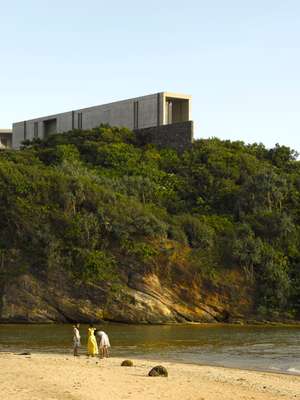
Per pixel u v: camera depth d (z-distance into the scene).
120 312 69.56
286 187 87.62
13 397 22.12
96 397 22.81
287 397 25.12
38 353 41.16
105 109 112.44
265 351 44.88
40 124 121.00
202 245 76.06
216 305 72.31
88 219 72.62
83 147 103.31
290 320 71.94
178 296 72.06
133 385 26.03
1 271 71.56
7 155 99.88
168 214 81.31
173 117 106.88
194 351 44.66
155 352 43.78
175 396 23.94
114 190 82.75
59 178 75.38
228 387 27.22
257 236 79.00
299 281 74.62
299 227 82.12
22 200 73.50
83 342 49.34
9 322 69.38
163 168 97.38
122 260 72.56
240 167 95.25
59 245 71.75
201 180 91.94
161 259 72.75
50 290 70.31
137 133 106.62
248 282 74.00
